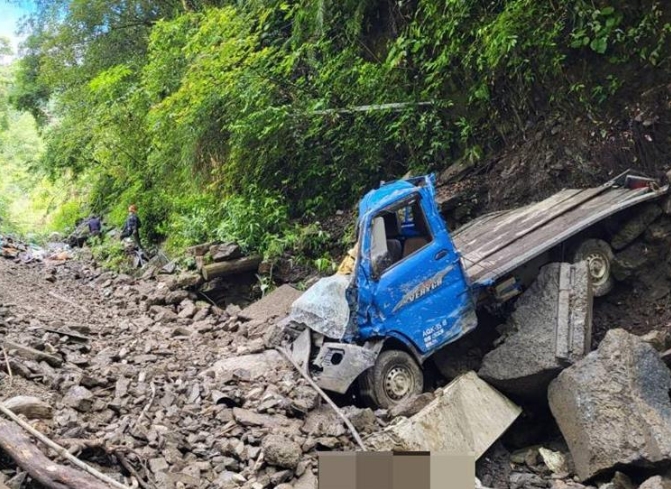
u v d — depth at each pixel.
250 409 5.17
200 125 11.75
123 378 5.54
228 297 10.25
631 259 6.74
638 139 7.56
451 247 6.05
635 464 4.60
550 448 5.67
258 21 12.20
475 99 9.34
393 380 5.63
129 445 4.23
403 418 5.07
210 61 11.22
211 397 5.30
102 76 16.16
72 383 5.07
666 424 4.69
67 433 4.12
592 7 7.81
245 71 11.11
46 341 6.34
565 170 8.27
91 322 8.56
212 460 4.30
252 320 8.55
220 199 11.98
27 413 4.23
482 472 5.30
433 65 9.47
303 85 11.37
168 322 9.05
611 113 7.95
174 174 14.16
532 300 6.11
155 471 3.96
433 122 9.74
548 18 8.28
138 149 16.30
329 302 5.70
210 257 10.16
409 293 5.77
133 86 15.99
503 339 6.14
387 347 5.82
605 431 4.83
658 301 6.61
